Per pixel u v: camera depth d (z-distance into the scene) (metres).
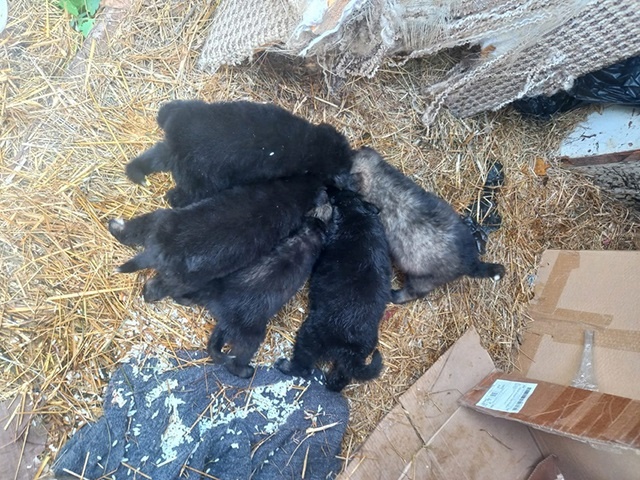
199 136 0.81
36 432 0.76
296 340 0.92
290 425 0.90
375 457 0.91
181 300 0.84
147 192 0.87
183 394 0.84
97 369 0.81
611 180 1.15
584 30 0.83
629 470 0.73
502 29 0.82
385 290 0.94
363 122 1.04
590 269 1.01
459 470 0.90
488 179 1.12
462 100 1.05
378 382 0.98
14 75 0.85
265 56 0.96
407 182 0.99
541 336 1.04
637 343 0.86
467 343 1.01
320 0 0.72
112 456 0.78
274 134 0.87
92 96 0.87
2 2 0.85
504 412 0.85
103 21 0.90
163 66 0.92
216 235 0.78
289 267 0.89
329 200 0.95
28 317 0.77
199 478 0.82
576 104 1.09
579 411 0.75
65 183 0.83
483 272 0.98
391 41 0.84
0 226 0.78
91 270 0.82
